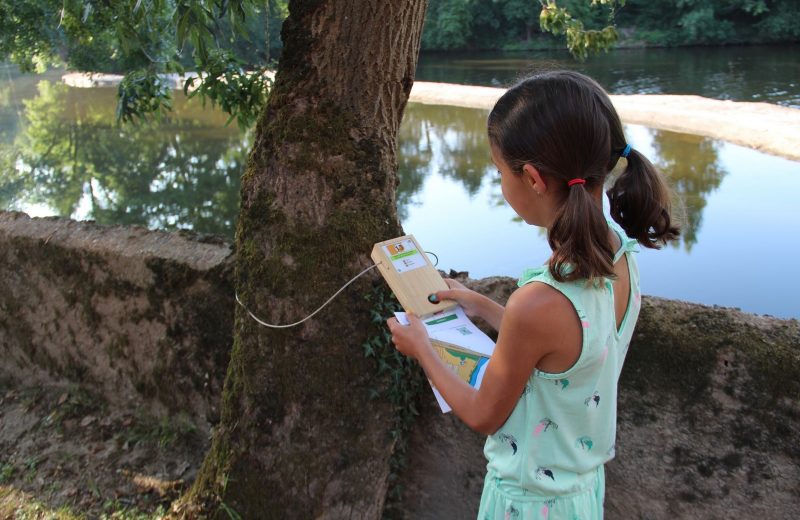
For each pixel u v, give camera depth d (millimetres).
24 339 3018
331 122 2061
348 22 2016
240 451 2037
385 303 2055
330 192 2049
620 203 1314
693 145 9555
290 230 2045
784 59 23078
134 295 2680
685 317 1982
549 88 1197
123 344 2752
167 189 10156
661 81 18672
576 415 1262
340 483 1980
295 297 2025
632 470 1993
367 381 2033
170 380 2650
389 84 2102
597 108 1187
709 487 1926
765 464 1881
